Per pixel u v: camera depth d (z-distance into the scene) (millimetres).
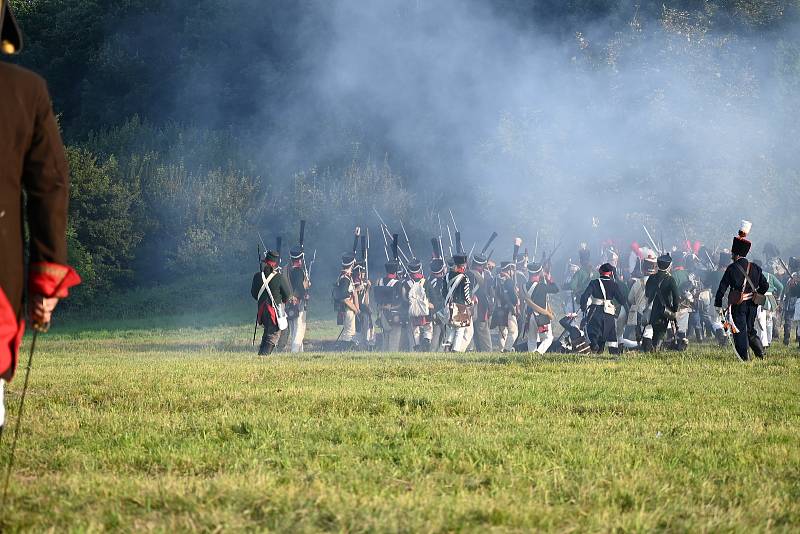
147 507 8445
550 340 32344
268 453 11039
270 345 29781
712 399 16578
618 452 11156
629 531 7930
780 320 42062
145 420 13461
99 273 73938
